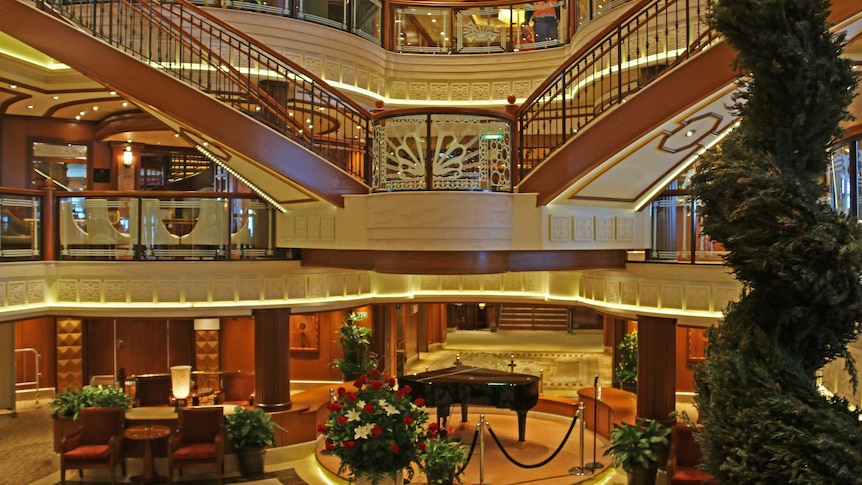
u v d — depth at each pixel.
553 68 13.14
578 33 12.16
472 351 19.02
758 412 4.34
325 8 12.38
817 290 4.36
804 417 4.23
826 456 4.03
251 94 9.91
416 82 13.62
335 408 6.14
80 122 13.80
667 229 9.48
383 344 14.42
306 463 10.13
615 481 9.26
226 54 11.21
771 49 4.57
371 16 13.34
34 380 13.03
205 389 12.01
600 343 20.12
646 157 8.15
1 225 9.77
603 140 7.57
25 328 12.97
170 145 14.86
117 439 8.92
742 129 4.94
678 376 13.11
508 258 8.33
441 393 10.05
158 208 10.48
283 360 10.77
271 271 10.68
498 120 8.17
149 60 8.57
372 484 5.90
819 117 4.57
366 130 9.09
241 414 9.64
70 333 13.16
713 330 5.10
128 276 10.42
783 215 4.44
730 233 4.73
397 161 8.21
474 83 13.56
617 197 8.98
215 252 10.55
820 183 4.72
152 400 10.99
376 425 5.85
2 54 10.59
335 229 9.05
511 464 9.52
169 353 13.41
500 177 8.22
